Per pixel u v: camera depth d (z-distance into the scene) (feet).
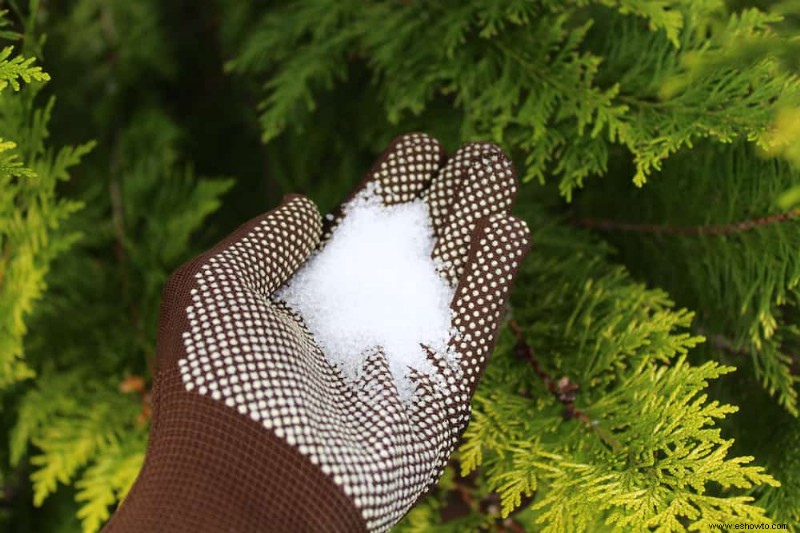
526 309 2.57
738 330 2.52
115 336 2.68
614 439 2.32
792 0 2.42
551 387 2.44
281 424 2.14
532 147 2.65
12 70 2.22
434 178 2.41
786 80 2.36
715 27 2.44
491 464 2.48
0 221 2.47
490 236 2.30
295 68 2.70
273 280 2.29
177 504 2.10
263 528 2.10
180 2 3.04
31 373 2.52
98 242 2.77
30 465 2.73
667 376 2.33
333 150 2.90
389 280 2.36
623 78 2.52
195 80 3.07
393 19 2.63
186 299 2.22
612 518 2.21
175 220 2.73
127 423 2.60
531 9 2.56
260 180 2.98
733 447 2.49
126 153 2.86
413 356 2.30
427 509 2.53
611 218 2.71
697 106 2.43
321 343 2.33
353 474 2.14
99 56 2.90
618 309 2.48
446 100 2.74
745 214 2.49
